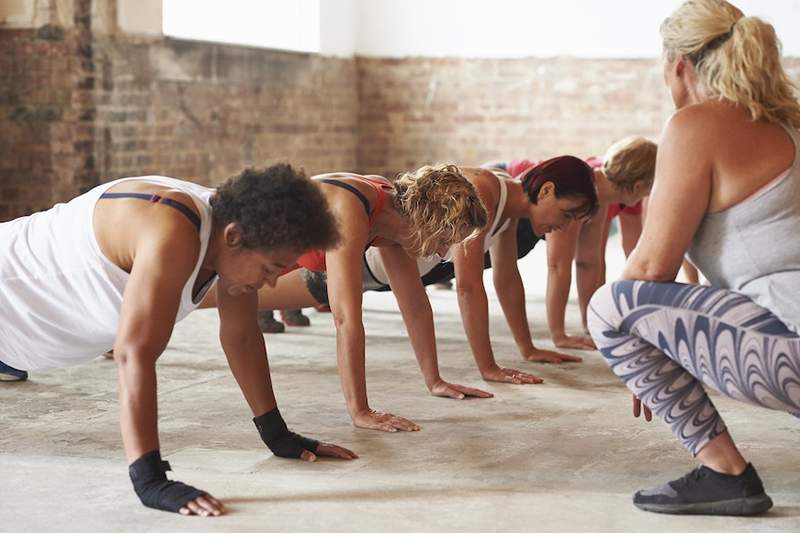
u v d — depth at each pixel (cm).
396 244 371
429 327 385
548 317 485
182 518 248
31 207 795
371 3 1163
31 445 319
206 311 583
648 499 258
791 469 296
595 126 1111
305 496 267
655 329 246
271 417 301
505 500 266
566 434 334
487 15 1130
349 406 343
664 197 243
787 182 237
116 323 260
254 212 236
